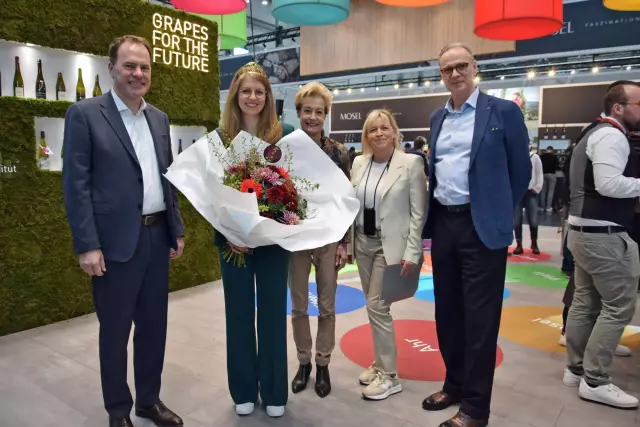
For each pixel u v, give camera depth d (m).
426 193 2.34
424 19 5.85
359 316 3.71
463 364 2.31
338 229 2.16
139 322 2.14
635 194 2.21
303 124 2.35
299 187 2.22
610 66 11.36
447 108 2.15
